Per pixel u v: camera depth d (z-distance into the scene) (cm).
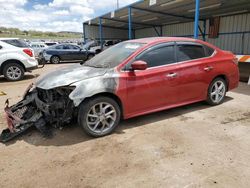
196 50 449
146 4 1212
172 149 314
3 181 254
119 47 438
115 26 2272
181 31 1923
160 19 1730
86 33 2183
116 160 291
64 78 346
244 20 1401
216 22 1579
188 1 1114
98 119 350
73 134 367
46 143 340
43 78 379
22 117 379
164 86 399
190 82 434
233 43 1497
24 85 783
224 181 246
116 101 365
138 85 372
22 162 291
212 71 464
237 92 616
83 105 337
